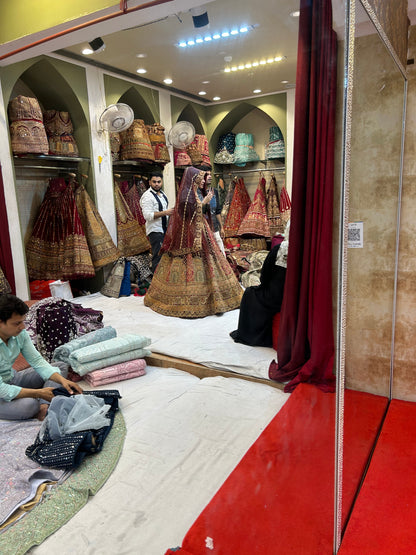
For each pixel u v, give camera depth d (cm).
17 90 382
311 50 161
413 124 199
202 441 192
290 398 175
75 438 176
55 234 449
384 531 132
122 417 214
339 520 126
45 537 139
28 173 445
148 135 299
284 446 146
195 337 315
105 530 142
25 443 185
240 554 120
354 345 143
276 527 128
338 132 178
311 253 200
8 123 374
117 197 461
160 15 170
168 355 289
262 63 166
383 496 148
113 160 402
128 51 211
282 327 234
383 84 153
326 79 167
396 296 210
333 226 185
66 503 153
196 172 354
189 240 367
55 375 220
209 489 161
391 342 206
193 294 368
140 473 171
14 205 384
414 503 144
